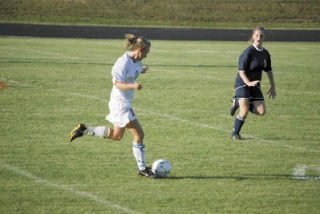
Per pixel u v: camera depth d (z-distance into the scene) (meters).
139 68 21.23
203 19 146.12
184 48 87.50
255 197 19.34
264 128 32.16
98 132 21.81
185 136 29.22
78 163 23.30
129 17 143.62
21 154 24.52
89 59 66.50
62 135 28.48
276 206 18.42
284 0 165.50
